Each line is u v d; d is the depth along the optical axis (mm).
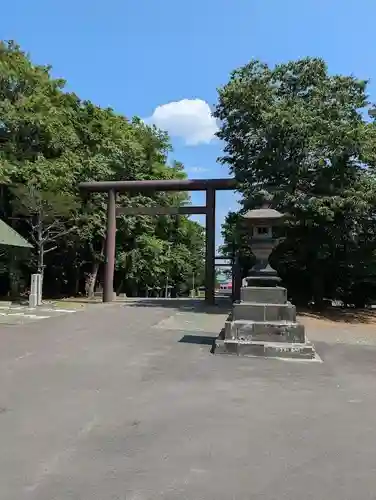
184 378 7910
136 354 9953
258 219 11648
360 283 26484
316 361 9812
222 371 8547
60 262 33000
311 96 20828
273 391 7230
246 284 11547
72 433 5180
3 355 9453
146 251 35375
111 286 26766
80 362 8977
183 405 6352
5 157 23453
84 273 35844
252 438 5176
